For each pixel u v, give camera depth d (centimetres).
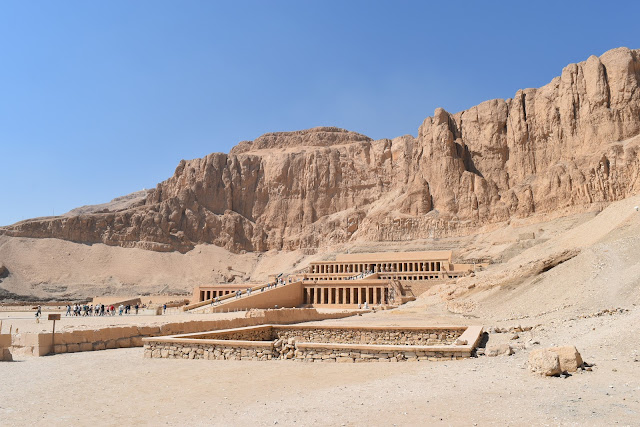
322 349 2255
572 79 14075
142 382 1809
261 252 18538
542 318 3203
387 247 14288
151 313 7175
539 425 1064
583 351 1770
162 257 16950
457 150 15750
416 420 1159
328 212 18625
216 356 2380
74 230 16600
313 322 5091
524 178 14512
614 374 1429
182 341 2436
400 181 17638
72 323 4512
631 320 2005
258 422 1216
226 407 1404
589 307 3098
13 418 1320
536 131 14625
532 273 4594
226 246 18475
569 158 13650
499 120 15488
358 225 17050
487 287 5041
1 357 2348
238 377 1880
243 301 7606
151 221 17800
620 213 5028
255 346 2347
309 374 1905
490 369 1731
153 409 1406
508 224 13162
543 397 1271
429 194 15412
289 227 18712
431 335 3269
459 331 3216
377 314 5844
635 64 13388
